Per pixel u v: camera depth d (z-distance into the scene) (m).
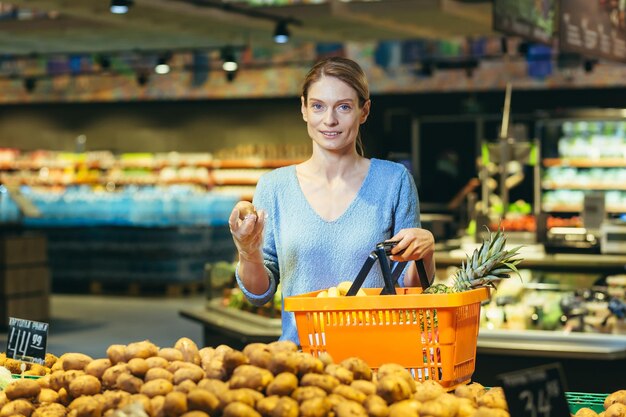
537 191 14.03
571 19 7.41
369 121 16.97
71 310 12.92
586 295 6.54
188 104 18.97
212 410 2.22
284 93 18.14
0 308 11.45
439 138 15.52
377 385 2.29
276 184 3.16
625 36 8.30
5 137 20.48
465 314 2.66
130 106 19.44
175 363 2.51
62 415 2.43
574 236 8.80
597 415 2.45
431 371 2.60
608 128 14.22
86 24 12.80
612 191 14.32
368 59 17.02
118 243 14.86
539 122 14.30
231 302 7.77
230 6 11.12
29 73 20.09
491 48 16.09
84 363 2.66
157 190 16.56
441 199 15.49
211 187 18.72
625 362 5.95
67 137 20.00
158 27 11.98
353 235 3.06
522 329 6.27
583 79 15.56
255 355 2.34
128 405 2.22
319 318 2.66
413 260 2.87
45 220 15.36
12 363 3.06
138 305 13.47
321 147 3.10
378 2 10.97
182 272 14.71
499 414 2.20
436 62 15.98
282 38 11.61
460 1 11.06
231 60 15.59
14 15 13.22
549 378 2.19
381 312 2.61
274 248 3.19
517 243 8.51
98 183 19.34
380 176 3.12
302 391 2.25
